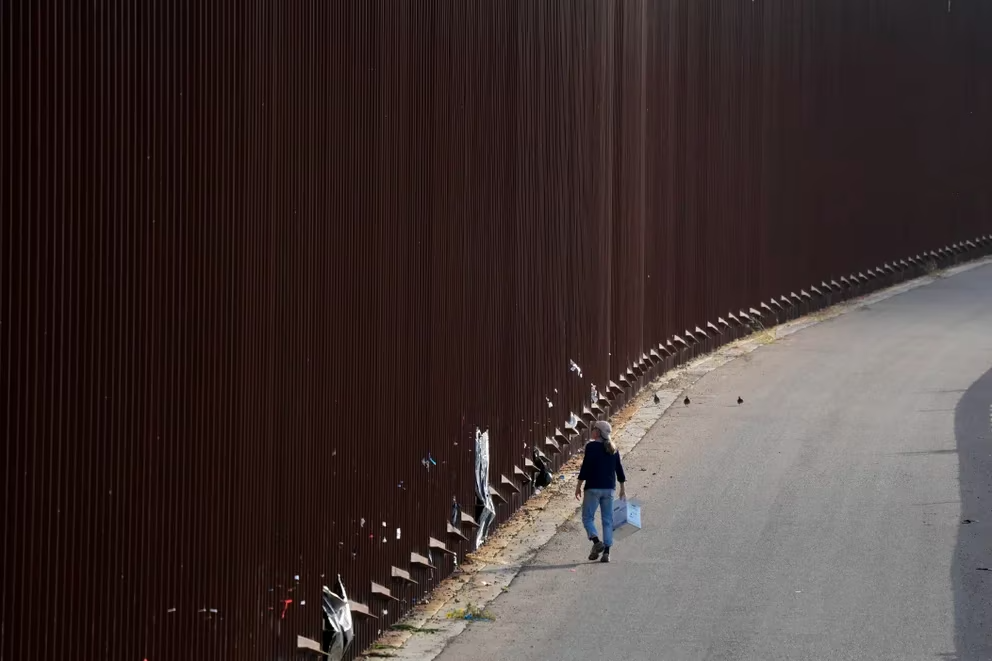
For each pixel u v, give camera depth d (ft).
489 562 150.82
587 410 214.28
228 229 87.51
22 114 64.49
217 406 85.87
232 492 88.43
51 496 66.74
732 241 328.29
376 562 120.06
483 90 154.61
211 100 84.69
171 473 79.41
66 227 68.13
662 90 273.54
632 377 251.19
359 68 114.21
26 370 64.75
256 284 92.32
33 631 65.36
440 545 138.82
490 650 118.52
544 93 184.14
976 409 239.30
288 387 98.84
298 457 101.04
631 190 248.73
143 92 75.92
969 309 389.60
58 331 67.41
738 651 117.19
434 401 137.90
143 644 76.02
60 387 67.51
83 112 69.67
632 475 195.93
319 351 105.29
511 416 169.89
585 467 153.17
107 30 71.97
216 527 85.92
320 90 104.99
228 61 87.30
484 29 154.92
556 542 159.84
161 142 78.07
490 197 158.30
